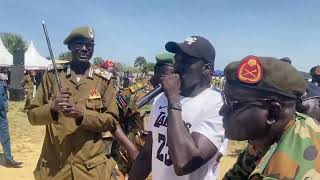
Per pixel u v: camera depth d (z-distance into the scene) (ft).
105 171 12.70
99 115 12.34
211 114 8.32
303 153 5.21
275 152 5.38
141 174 9.98
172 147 7.74
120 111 15.33
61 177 12.34
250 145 6.79
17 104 66.80
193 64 8.79
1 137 28.07
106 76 12.89
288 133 5.57
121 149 15.40
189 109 8.49
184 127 7.93
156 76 13.61
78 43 12.65
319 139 5.38
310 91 8.54
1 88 27.61
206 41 8.95
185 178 8.66
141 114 15.19
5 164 28.71
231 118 6.06
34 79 75.10
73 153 12.34
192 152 7.73
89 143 12.46
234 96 5.95
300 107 8.34
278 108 5.73
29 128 44.27
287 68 5.78
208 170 8.52
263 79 5.74
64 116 12.30
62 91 11.87
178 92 8.18
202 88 8.85
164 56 13.44
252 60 5.85
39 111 12.20
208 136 8.11
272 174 5.20
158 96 9.62
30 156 32.07
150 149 9.87
